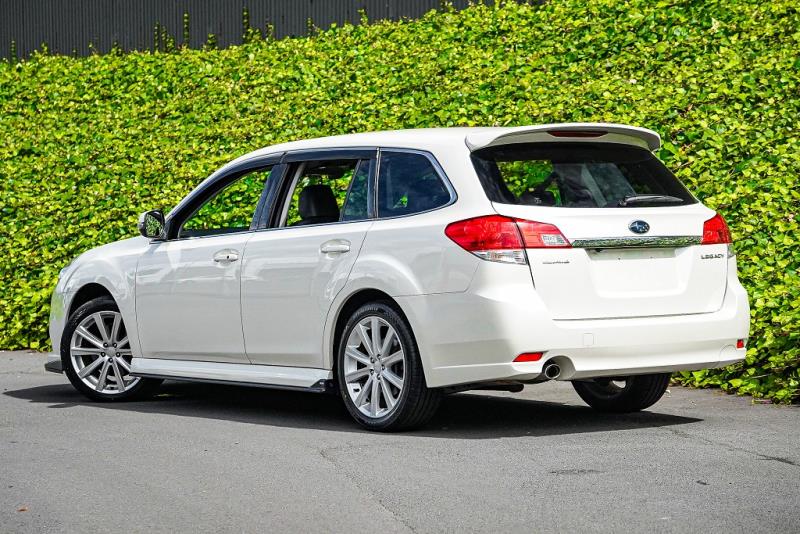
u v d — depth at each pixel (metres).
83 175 31.94
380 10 38.66
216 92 35.84
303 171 16.22
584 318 13.50
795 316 16.86
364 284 14.49
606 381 16.28
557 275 13.41
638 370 13.79
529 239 13.38
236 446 13.70
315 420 15.84
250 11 42.59
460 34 33.88
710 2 29.69
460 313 13.49
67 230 28.89
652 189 14.45
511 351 13.19
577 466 12.02
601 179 14.19
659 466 11.93
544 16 32.78
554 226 13.49
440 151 14.41
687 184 22.67
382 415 14.49
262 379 15.96
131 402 18.14
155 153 32.28
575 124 14.05
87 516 10.41
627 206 14.03
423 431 14.57
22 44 51.59
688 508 10.14
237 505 10.67
